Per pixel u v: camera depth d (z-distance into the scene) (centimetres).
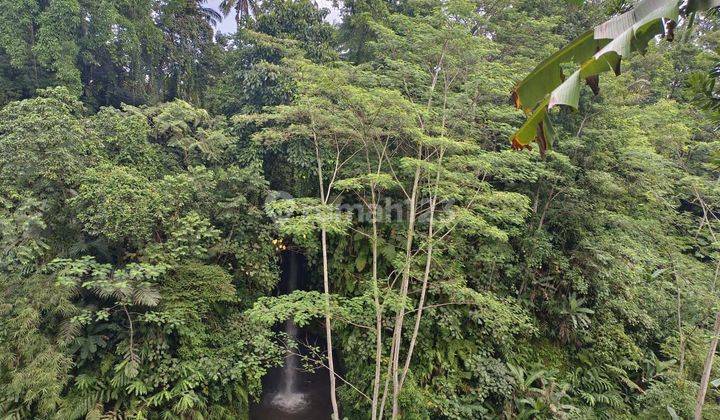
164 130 1006
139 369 713
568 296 970
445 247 877
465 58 824
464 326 904
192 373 736
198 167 905
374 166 972
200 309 780
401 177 941
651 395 815
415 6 1012
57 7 1027
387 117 790
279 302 727
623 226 971
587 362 937
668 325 1025
